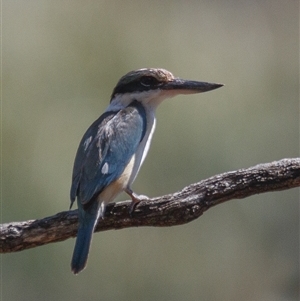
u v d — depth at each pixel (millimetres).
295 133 14188
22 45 13344
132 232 13422
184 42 14414
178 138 13266
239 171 9672
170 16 14898
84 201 9766
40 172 12523
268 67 15117
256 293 14141
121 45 13906
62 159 12711
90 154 10188
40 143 12781
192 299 13672
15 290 12641
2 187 12328
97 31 13859
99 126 10562
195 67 14164
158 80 11000
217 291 13867
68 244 12703
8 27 13328
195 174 13266
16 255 12656
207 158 13305
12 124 12734
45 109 13148
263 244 14195
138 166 10586
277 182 9555
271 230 14289
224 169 13391
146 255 13445
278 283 14242
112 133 10398
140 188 13195
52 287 12750
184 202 9695
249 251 14117
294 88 14859
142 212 9836
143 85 11023
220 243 13984
